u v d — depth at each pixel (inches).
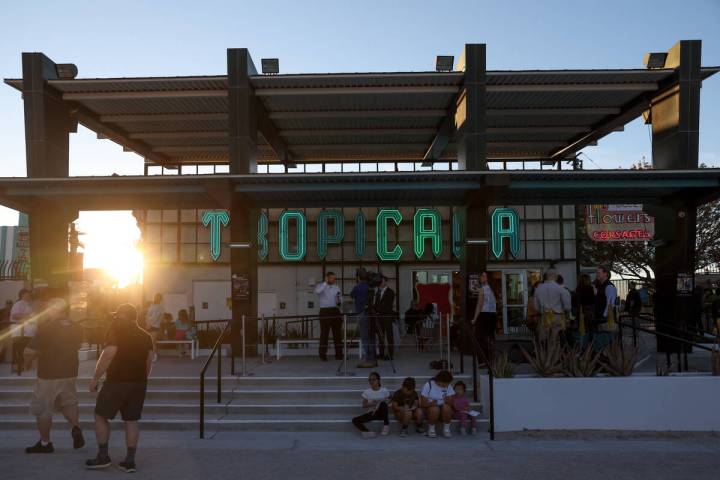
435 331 547.5
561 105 760.3
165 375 511.2
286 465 331.0
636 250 1450.5
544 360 447.2
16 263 699.4
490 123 835.4
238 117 636.7
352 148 944.9
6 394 479.5
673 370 518.0
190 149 932.6
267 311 1106.1
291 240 1099.9
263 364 568.1
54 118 672.4
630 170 560.4
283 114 773.9
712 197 619.8
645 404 432.1
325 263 1110.4
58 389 357.7
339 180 574.2
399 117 789.2
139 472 316.2
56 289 361.4
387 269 1109.7
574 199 673.6
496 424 429.1
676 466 334.0
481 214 631.8
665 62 671.1
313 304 1104.2
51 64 668.1
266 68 659.4
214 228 954.7
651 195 668.1
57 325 358.6
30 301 534.3
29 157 645.3
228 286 1121.4
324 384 489.1
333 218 1034.7
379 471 320.2
